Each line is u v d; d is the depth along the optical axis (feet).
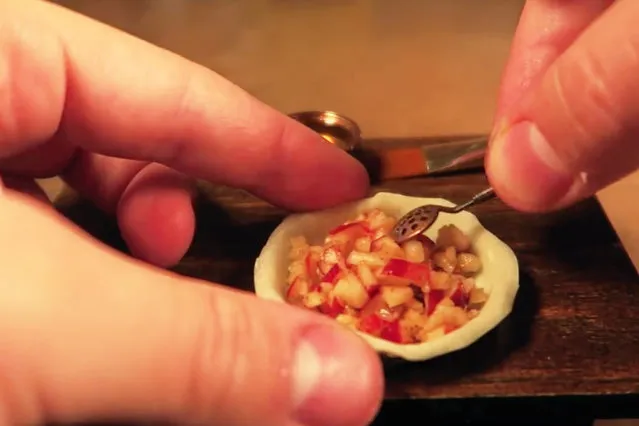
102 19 1.03
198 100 0.60
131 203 0.63
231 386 0.44
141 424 0.44
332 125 0.78
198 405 0.44
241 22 1.03
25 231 0.45
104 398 0.43
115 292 0.43
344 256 0.63
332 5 1.06
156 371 0.43
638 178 0.80
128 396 0.43
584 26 0.59
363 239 0.64
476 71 0.92
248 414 0.44
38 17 0.56
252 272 0.67
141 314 0.43
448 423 0.58
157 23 1.03
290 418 0.45
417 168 0.74
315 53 0.97
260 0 1.08
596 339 0.60
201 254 0.69
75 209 0.72
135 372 0.43
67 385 0.42
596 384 0.58
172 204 0.62
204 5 1.06
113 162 0.66
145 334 0.43
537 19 0.60
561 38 0.60
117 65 0.57
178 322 0.43
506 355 0.60
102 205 0.69
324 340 0.45
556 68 0.48
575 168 0.50
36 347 0.42
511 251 0.64
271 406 0.44
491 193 0.66
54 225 0.46
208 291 0.45
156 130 0.59
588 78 0.47
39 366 0.42
